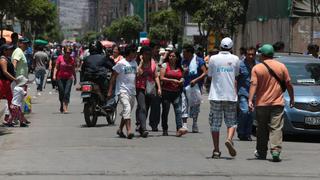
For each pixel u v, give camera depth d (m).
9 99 27.41
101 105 28.73
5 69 26.42
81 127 28.08
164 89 25.05
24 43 29.23
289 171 17.59
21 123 27.88
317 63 27.20
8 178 16.09
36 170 17.16
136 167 17.83
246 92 24.59
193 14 97.06
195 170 17.47
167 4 158.12
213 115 19.48
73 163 18.31
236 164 18.59
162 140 23.86
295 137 26.20
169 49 25.28
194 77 26.44
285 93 24.42
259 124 19.56
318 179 16.53
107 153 20.30
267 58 19.66
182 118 26.20
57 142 22.77
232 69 19.30
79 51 83.25
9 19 87.19
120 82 24.14
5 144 22.23
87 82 28.30
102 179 16.11
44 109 37.59
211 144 22.98
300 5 49.50
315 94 24.36
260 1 63.56
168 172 17.14
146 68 24.81
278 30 55.19
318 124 23.83
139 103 24.70
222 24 70.62
